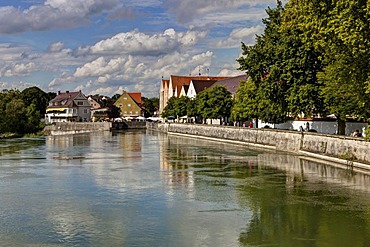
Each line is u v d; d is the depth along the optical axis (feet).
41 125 540.52
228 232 82.99
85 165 177.58
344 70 128.47
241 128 296.51
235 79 483.51
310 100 198.59
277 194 116.16
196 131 386.93
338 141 178.81
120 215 95.04
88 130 558.56
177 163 183.11
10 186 129.08
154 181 137.08
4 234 82.38
